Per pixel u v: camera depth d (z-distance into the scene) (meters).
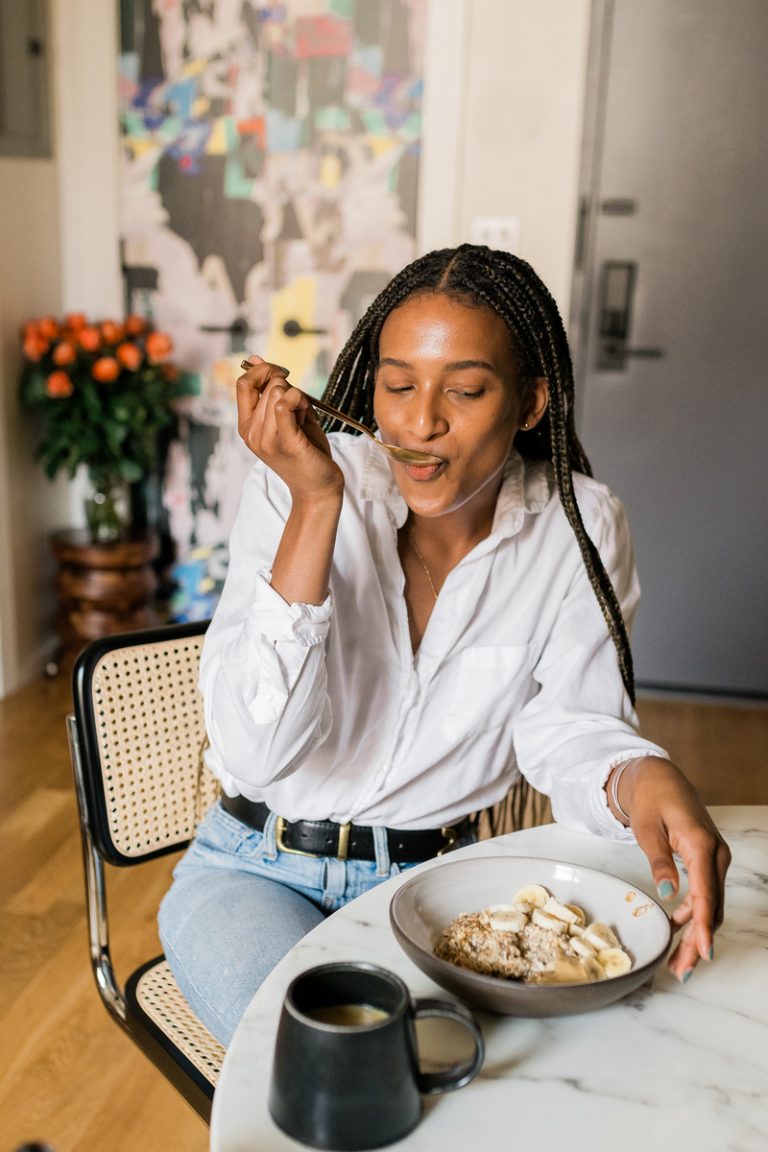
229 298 3.38
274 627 0.87
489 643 1.09
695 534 3.33
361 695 1.07
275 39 3.16
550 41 3.02
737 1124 0.60
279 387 0.84
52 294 3.35
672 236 3.14
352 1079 0.55
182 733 1.20
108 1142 1.44
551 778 1.02
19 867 2.18
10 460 3.14
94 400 3.01
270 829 1.09
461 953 0.72
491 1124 0.59
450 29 3.06
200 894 1.05
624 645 1.10
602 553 1.17
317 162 3.23
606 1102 0.61
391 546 1.08
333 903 1.08
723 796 2.70
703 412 3.24
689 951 0.73
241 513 1.09
